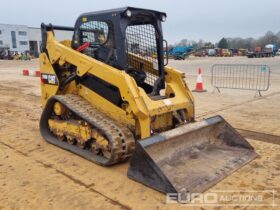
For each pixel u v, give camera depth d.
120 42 5.04
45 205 3.88
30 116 8.41
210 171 4.57
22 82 16.05
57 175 4.68
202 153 5.05
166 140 4.52
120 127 4.94
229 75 19.48
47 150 5.72
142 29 5.46
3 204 3.91
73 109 5.31
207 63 33.88
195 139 5.13
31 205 3.89
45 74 6.26
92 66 5.21
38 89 13.46
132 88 4.72
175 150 4.76
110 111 5.25
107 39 5.29
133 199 4.00
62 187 4.32
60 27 6.34
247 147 5.36
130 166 4.47
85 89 5.70
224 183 4.36
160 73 5.69
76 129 5.50
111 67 5.00
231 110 8.93
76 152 5.43
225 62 35.72
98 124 4.89
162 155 4.55
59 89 6.05
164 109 4.92
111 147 4.67
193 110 5.59
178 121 5.39
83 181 4.49
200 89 12.44
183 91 5.57
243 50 64.06
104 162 4.87
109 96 5.23
